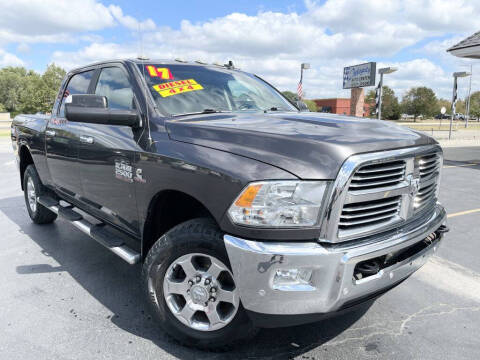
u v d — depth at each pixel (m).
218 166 2.28
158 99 3.06
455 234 5.07
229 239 2.18
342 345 2.69
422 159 2.57
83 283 3.58
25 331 2.79
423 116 76.19
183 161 2.46
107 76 3.64
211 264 2.41
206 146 2.46
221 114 3.07
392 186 2.32
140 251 3.18
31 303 3.20
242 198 2.14
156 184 2.66
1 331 2.79
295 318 2.18
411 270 2.55
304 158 2.14
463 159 13.74
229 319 2.41
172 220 2.94
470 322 3.00
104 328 2.85
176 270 2.61
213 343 2.50
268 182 2.10
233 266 2.18
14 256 4.22
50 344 2.65
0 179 8.80
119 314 3.04
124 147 2.98
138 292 3.42
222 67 3.98
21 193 7.34
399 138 2.43
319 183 2.09
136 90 3.14
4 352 2.55
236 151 2.32
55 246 4.52
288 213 2.09
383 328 2.91
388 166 2.30
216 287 2.41
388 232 2.38
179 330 2.58
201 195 2.34
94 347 2.62
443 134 31.14
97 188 3.44
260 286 2.12
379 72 19.05
